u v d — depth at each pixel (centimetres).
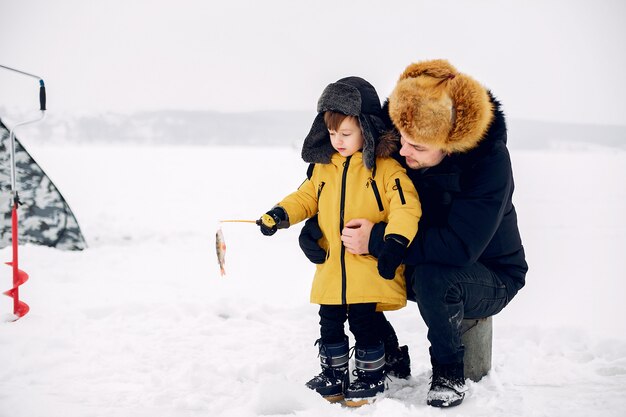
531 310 547
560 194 1444
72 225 774
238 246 891
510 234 312
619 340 391
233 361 373
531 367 354
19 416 289
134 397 315
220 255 309
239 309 492
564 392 314
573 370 347
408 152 294
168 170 2156
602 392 313
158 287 603
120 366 361
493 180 288
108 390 325
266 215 312
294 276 697
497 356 369
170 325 448
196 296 566
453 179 292
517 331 426
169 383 333
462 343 310
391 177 299
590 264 762
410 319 459
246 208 1271
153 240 902
